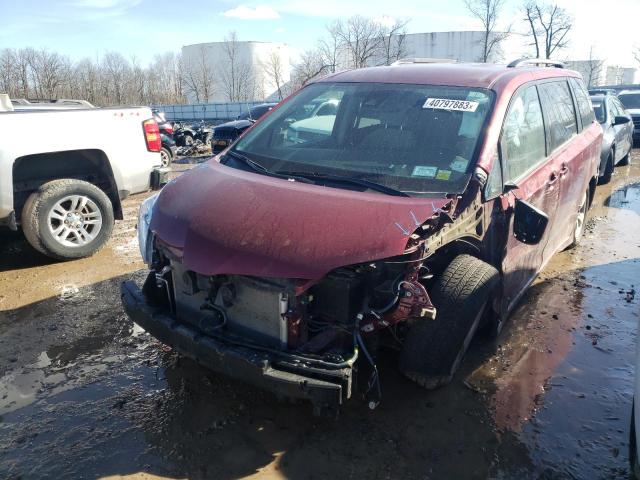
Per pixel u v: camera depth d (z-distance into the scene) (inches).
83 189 231.6
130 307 130.0
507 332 166.7
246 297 114.3
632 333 166.7
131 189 251.9
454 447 115.9
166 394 134.6
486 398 132.6
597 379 141.8
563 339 162.7
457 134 137.3
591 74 1985.7
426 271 124.9
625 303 188.4
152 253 132.9
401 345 130.9
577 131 211.0
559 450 115.5
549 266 224.7
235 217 115.6
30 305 189.0
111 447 116.0
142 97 2573.8
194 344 114.3
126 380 141.2
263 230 111.1
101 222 238.4
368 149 140.6
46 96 2151.8
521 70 168.2
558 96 193.8
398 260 108.0
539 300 191.0
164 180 265.3
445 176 128.4
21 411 128.6
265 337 113.5
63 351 157.1
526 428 122.1
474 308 123.8
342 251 105.3
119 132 243.8
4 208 212.1
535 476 108.2
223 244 112.0
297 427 121.8
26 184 228.2
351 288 109.6
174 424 123.2
